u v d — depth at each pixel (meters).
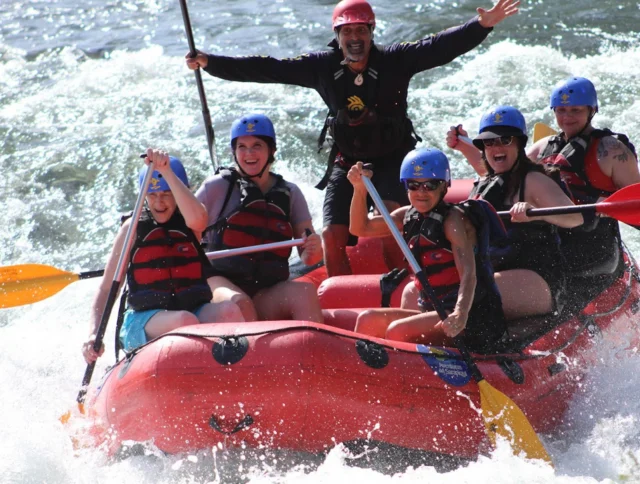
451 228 16.72
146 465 16.27
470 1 47.72
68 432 16.94
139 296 17.14
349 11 21.09
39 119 37.69
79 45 44.94
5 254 29.02
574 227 19.56
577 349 18.25
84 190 32.56
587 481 16.06
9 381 20.47
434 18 45.44
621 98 36.56
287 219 19.31
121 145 35.25
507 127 18.02
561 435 17.81
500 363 16.92
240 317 17.08
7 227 30.36
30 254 29.06
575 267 19.48
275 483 15.73
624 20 43.94
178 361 15.32
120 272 16.58
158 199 17.05
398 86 21.84
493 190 18.38
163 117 37.50
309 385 15.16
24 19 49.00
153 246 17.06
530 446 16.02
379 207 17.45
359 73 21.67
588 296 19.30
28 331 24.19
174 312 16.70
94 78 41.22
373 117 21.75
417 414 15.89
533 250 18.23
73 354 22.47
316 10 48.28
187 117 37.41
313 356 15.23
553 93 20.77
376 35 43.69
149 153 16.33
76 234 30.14
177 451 16.12
